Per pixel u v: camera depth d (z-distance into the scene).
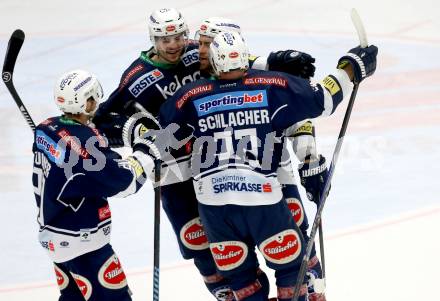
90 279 13.30
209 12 36.59
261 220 13.14
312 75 14.33
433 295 16.16
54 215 13.14
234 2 37.69
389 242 18.33
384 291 16.39
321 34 33.41
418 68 29.36
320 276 14.73
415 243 18.25
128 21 35.84
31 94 28.36
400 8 35.75
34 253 18.61
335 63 30.05
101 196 13.06
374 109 25.94
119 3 37.94
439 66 29.50
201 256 15.10
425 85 27.77
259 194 13.03
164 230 19.47
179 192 14.86
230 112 12.99
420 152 22.91
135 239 19.05
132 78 14.39
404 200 20.27
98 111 14.47
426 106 26.00
